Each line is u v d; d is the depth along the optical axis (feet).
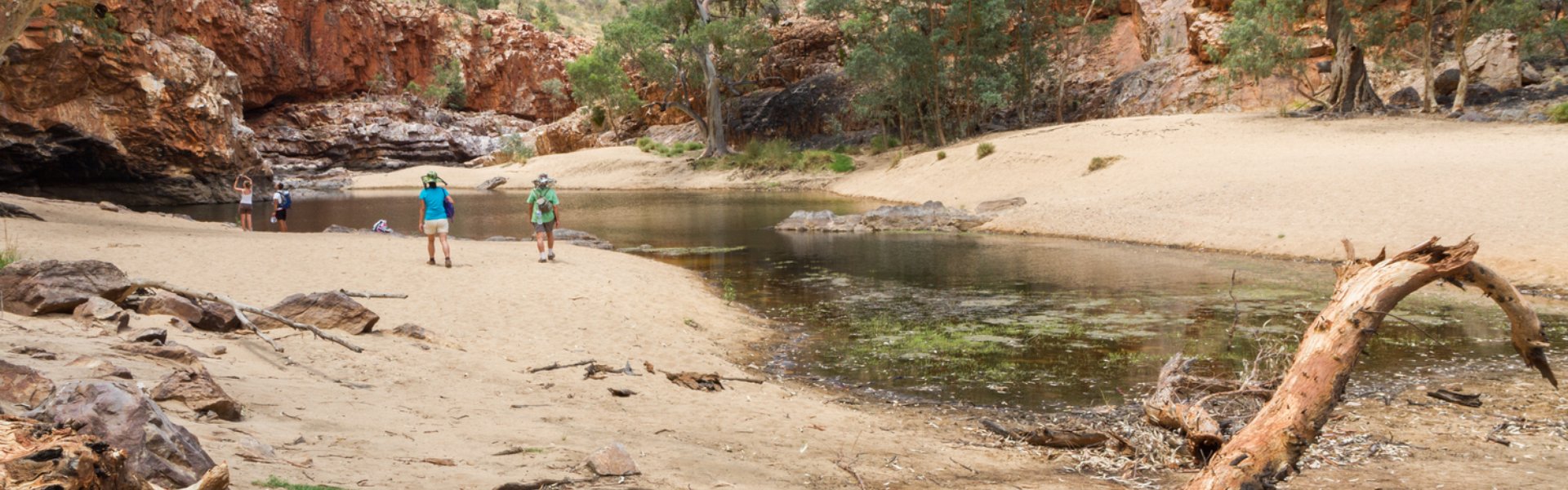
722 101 263.29
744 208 126.11
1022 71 190.90
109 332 24.29
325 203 163.73
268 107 336.29
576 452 17.79
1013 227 85.92
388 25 360.89
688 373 28.71
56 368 18.39
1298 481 18.93
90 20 100.22
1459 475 19.22
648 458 18.01
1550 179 66.85
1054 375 30.63
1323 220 66.54
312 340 28.43
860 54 183.52
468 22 378.32
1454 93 144.46
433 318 36.04
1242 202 76.89
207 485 9.96
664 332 36.63
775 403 26.61
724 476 17.47
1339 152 100.58
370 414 19.69
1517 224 56.54
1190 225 73.00
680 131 274.36
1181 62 184.44
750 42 219.41
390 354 27.99
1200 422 19.95
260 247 56.65
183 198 159.63
